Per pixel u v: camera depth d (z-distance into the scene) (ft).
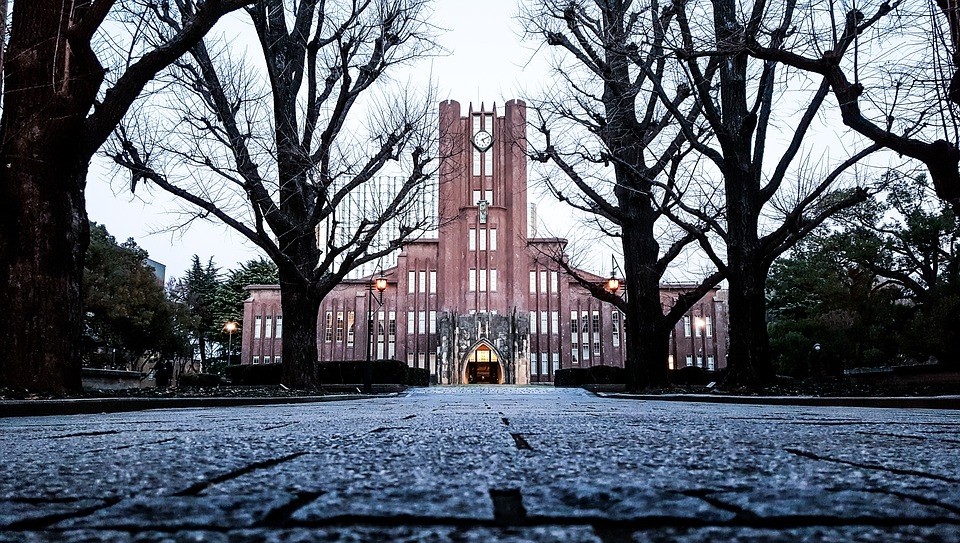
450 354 202.90
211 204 55.98
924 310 78.74
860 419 15.67
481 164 217.56
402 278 213.05
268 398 41.09
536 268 212.23
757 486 4.50
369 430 11.54
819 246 104.88
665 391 61.21
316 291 65.46
